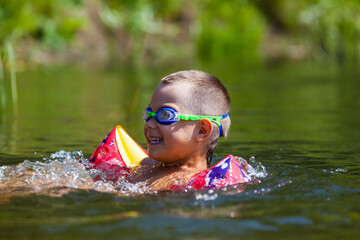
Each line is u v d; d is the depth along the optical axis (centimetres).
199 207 315
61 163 434
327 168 451
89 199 336
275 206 317
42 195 343
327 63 2062
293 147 569
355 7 2381
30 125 730
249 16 2620
